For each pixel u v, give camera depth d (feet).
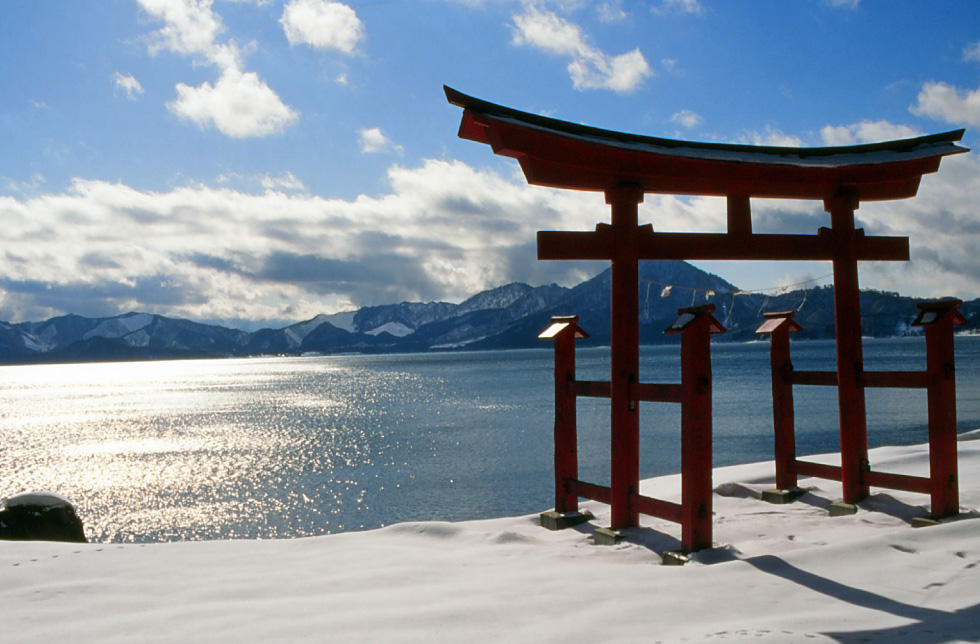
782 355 27.96
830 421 123.75
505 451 109.09
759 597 14.71
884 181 26.50
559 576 17.08
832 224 26.25
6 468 110.01
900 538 18.26
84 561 19.07
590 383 24.32
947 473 22.15
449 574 17.81
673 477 34.06
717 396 184.96
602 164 22.33
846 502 25.25
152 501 82.79
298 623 13.87
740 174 24.02
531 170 21.57
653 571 17.30
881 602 14.02
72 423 191.83
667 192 24.04
